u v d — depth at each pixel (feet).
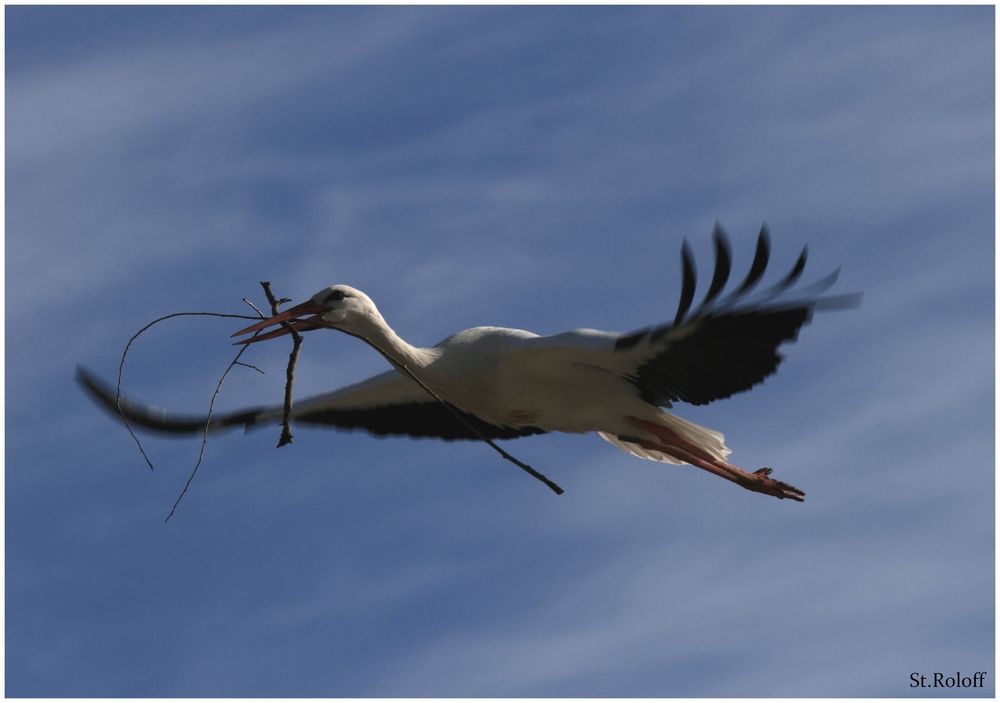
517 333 50.11
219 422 57.21
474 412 51.60
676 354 46.57
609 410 50.21
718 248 42.45
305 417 56.95
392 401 55.83
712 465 51.21
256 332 52.26
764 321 44.21
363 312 51.98
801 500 51.37
